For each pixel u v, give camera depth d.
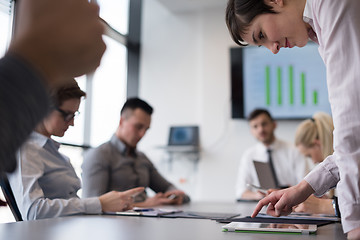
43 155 1.58
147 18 4.41
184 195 2.44
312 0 0.91
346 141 0.74
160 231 0.90
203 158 3.96
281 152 3.25
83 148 3.54
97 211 1.42
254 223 1.00
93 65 0.26
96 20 0.25
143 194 2.49
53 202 1.40
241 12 1.11
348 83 0.76
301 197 0.96
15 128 0.22
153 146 4.14
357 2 0.77
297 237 0.80
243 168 3.24
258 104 3.87
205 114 4.02
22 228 0.92
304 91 3.79
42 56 0.23
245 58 3.95
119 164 2.37
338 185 0.76
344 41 0.78
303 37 1.10
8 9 2.29
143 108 2.49
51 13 0.24
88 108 3.68
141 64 4.35
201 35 4.16
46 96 0.24
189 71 4.19
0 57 0.23
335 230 0.93
